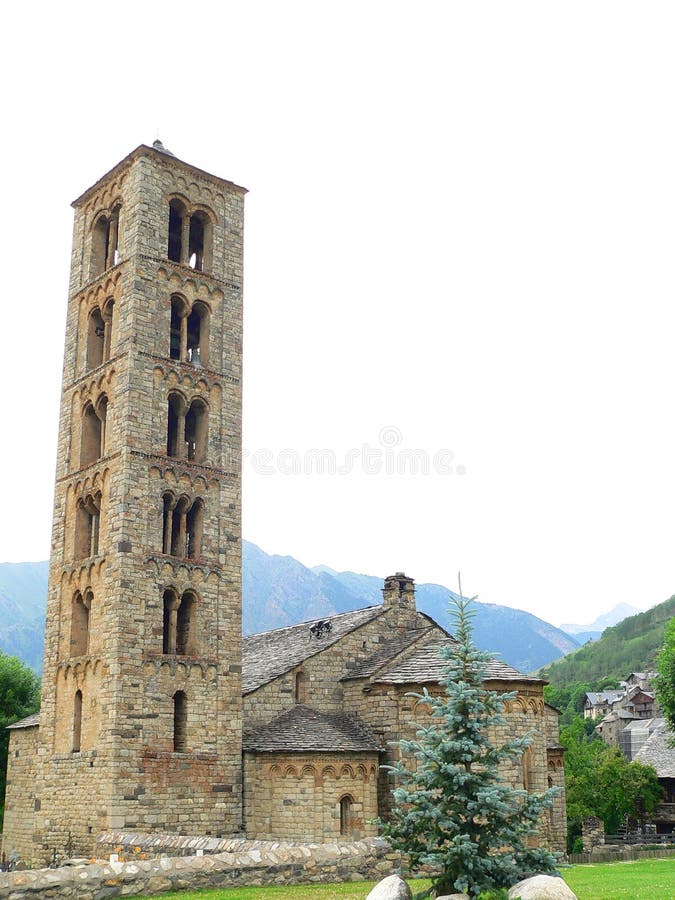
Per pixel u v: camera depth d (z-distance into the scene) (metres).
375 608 59.72
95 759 45.97
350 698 53.91
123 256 54.00
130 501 48.78
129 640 46.88
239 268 57.59
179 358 54.66
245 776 49.09
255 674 56.28
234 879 32.22
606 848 65.31
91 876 29.45
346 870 34.66
